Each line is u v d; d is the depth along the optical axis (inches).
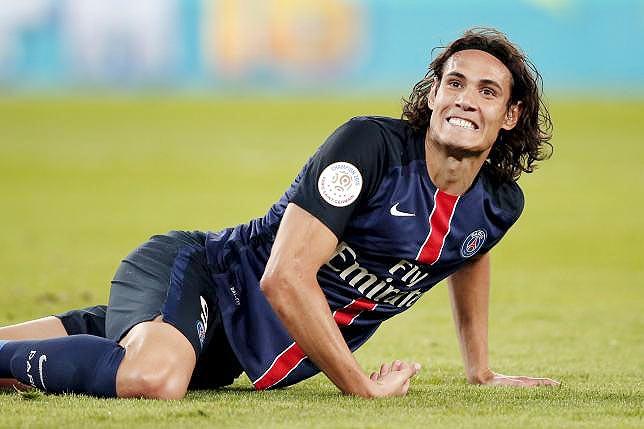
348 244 708.0
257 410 650.8
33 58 5639.8
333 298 725.3
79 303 1337.4
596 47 5689.0
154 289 721.6
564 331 1213.7
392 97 5447.8
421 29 5585.6
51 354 690.8
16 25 5536.4
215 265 745.6
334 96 5580.7
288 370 733.9
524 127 733.3
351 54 5644.7
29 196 2770.7
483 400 708.7
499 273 1743.4
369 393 699.4
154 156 3700.8
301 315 677.3
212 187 2952.8
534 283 1633.9
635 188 3073.3
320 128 4466.0
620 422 629.9
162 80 5674.2
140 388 673.6
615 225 2384.4
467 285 805.9
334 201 677.9
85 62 5644.7
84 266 1691.7
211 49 5625.0
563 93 5684.1
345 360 690.8
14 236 2062.0
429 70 729.0
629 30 5644.7
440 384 820.0
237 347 734.5
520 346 1102.4
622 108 5152.6
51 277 1565.0
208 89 5698.8
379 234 701.9
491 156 738.8
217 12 5531.5
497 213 733.3
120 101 5452.8
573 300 1470.2
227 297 738.8
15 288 1445.6
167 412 632.4
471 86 690.2
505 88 697.6
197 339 705.6
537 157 761.6
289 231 680.4
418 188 698.8
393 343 1107.3
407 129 709.9
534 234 2247.8
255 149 3870.6
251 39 5605.3
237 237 749.3
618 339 1157.7
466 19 5497.1
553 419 635.5
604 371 924.6
